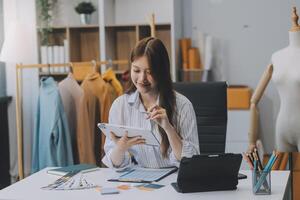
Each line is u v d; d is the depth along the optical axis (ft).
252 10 14.89
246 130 13.57
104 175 7.40
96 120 12.53
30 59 14.80
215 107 8.86
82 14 15.17
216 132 8.86
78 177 7.27
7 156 15.07
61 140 12.07
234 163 6.33
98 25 14.75
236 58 15.07
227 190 6.40
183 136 7.38
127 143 7.20
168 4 15.46
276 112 14.82
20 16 14.85
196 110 8.91
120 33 15.76
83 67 13.71
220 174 6.39
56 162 12.14
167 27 15.24
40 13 15.12
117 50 15.79
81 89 12.39
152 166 7.62
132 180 6.93
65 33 15.57
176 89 8.99
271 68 10.84
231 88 14.12
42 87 12.40
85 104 12.17
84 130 12.16
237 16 14.99
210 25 15.19
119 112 7.71
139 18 15.70
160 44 7.22
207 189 6.35
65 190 6.61
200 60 14.97
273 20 14.78
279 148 10.75
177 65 14.75
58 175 7.52
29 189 6.72
